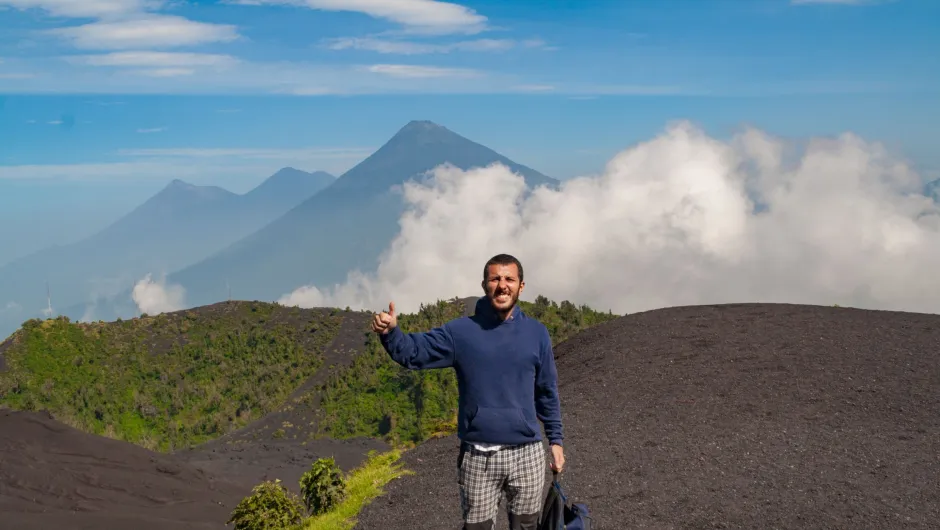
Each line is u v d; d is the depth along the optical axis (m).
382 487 12.36
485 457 4.90
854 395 13.12
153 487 62.56
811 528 8.02
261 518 18.02
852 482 9.31
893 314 18.64
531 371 4.97
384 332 4.76
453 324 4.98
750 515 8.49
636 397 14.91
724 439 11.57
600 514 8.91
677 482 9.85
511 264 4.90
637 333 20.38
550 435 5.13
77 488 57.25
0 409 68.06
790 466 10.09
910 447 10.49
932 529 7.80
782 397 13.48
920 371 13.92
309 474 13.70
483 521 5.01
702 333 18.95
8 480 56.06
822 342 16.59
